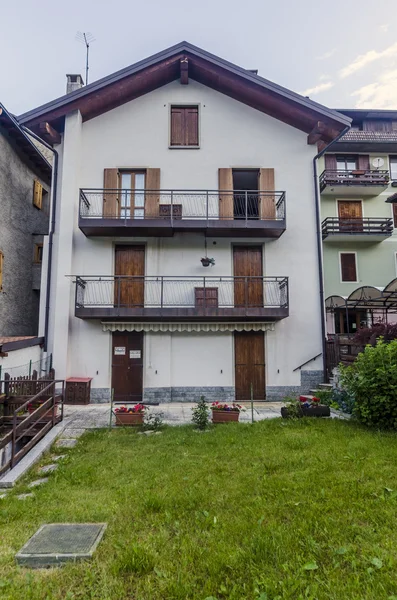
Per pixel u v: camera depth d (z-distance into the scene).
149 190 12.22
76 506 4.30
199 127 13.34
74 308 12.19
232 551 3.23
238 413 8.95
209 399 12.31
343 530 3.54
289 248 13.06
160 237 12.86
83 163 12.96
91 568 3.07
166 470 5.48
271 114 13.52
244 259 13.16
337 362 11.85
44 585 2.87
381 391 7.48
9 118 12.92
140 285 12.71
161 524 3.80
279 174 13.31
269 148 13.40
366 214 20.61
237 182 14.20
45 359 11.98
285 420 8.65
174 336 12.50
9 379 9.01
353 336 11.69
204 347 12.52
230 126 13.41
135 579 2.91
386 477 4.82
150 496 4.41
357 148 20.47
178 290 12.69
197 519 3.86
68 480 5.25
